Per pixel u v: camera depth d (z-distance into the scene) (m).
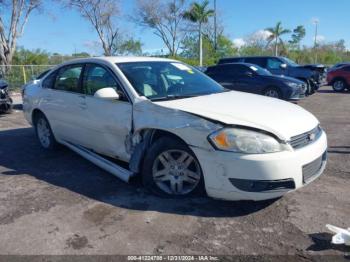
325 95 17.00
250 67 13.02
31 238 3.27
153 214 3.67
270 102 4.26
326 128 8.11
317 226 3.39
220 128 3.48
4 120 9.41
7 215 3.72
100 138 4.75
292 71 15.62
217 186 3.54
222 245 3.11
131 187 4.38
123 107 4.32
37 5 27.02
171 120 3.79
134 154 4.12
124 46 42.94
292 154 3.40
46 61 34.31
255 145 3.36
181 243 3.15
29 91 6.36
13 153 6.03
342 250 3.00
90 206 3.89
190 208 3.78
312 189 4.25
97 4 36.62
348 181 4.52
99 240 3.22
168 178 4.01
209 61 38.38
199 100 4.16
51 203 3.99
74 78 5.27
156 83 4.54
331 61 56.81
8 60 26.36
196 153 3.61
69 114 5.25
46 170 5.11
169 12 42.19
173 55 41.00
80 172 4.99
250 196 3.41
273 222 3.48
